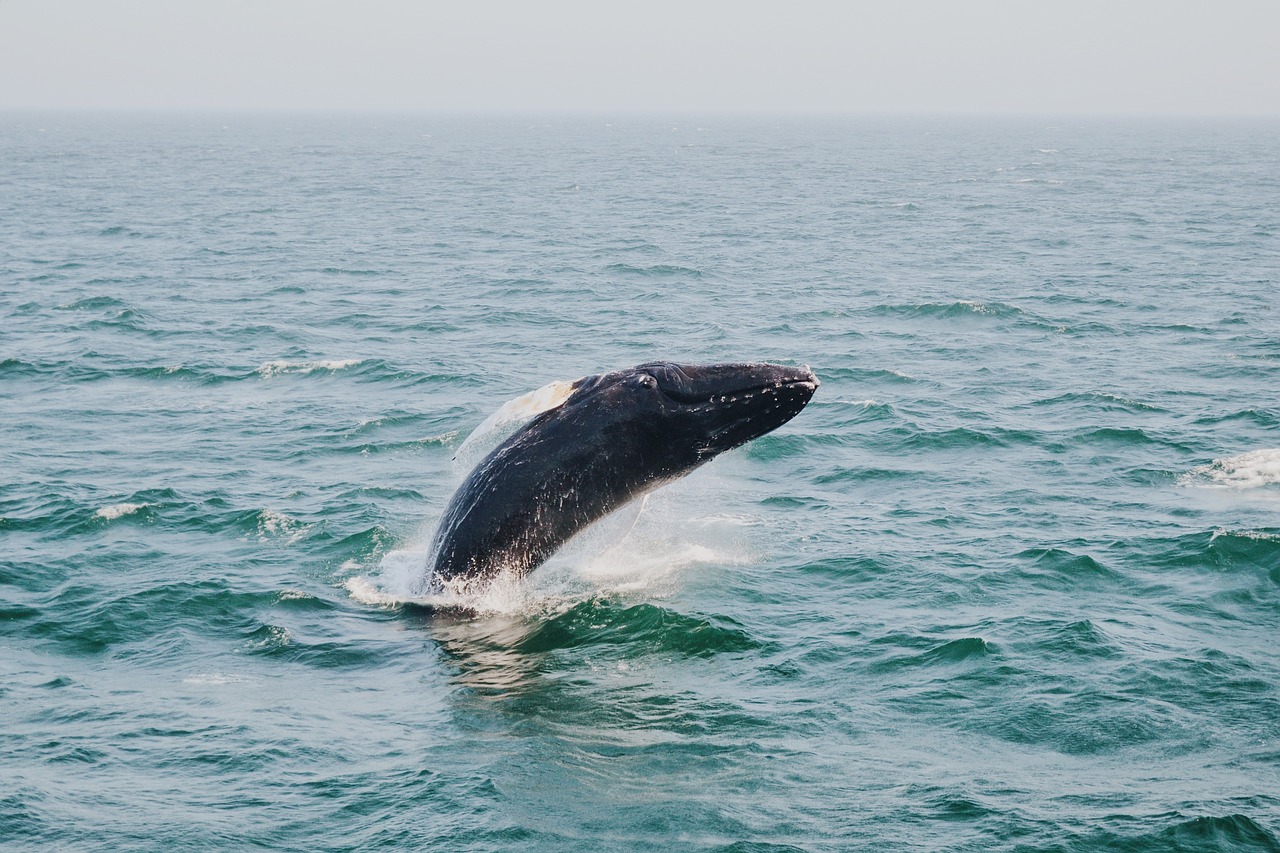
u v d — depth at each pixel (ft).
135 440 109.09
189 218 325.21
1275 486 94.17
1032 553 78.48
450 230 305.32
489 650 64.18
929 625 67.62
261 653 64.23
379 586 73.31
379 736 54.70
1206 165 636.48
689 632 66.23
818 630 67.31
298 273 222.69
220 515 86.22
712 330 169.37
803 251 261.24
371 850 45.47
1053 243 274.36
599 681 60.75
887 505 90.63
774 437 107.55
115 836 45.60
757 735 55.11
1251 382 132.05
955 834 46.78
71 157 655.76
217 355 147.84
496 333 167.63
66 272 217.36
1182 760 52.75
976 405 123.03
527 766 51.85
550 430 63.98
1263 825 47.29
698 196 424.46
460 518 67.00
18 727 54.54
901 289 205.05
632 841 46.29
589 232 301.63
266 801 48.67
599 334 167.63
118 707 57.11
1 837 45.16
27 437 109.50
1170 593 72.64
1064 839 46.26
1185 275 218.59
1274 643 65.46
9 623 67.26
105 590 72.02
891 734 55.36
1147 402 122.52
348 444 108.27
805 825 47.44
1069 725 55.93
